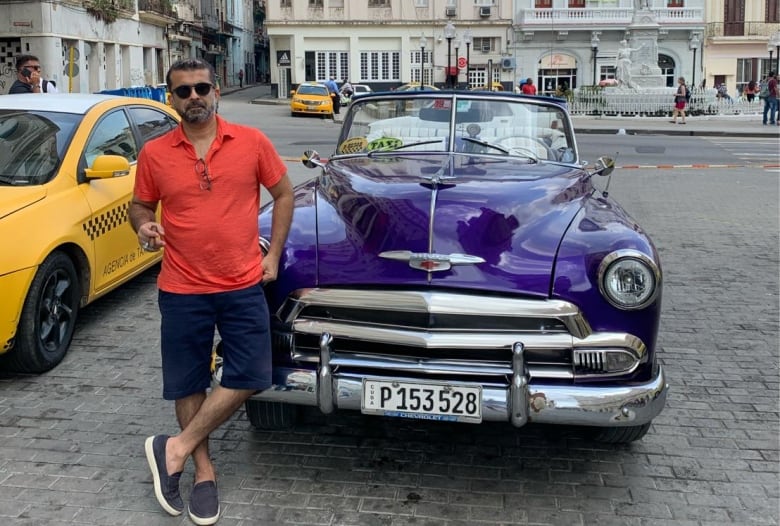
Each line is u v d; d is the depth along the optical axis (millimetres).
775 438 4238
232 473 3805
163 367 3439
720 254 8508
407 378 3455
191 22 44750
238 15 66812
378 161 4773
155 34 37875
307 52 45531
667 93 32406
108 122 6238
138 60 34969
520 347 3375
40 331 4926
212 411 3395
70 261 5227
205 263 3275
